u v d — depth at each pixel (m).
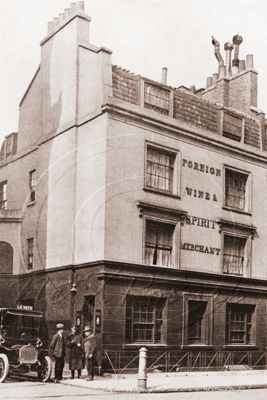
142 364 11.49
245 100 22.62
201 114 19.34
